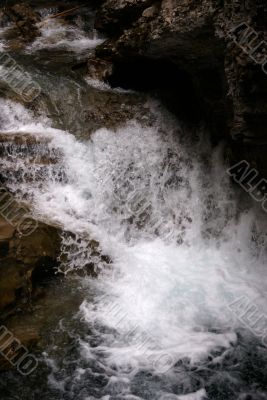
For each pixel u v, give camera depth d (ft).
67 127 21.94
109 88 24.63
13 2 37.19
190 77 22.80
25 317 15.07
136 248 20.01
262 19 14.74
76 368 13.82
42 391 13.03
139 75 24.18
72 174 20.34
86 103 23.04
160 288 17.70
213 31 17.02
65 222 18.35
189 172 22.33
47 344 14.34
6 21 33.65
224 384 13.66
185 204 21.83
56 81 23.99
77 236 17.76
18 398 12.76
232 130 16.98
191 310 16.75
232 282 18.60
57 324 15.10
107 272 17.90
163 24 18.78
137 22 21.74
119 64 23.75
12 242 15.76
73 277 17.15
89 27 33.55
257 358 14.69
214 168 21.99
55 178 19.92
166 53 20.33
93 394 13.08
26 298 15.39
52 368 13.70
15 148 19.16
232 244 20.90
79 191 20.24
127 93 24.25
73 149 20.80
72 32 32.86
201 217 21.68
